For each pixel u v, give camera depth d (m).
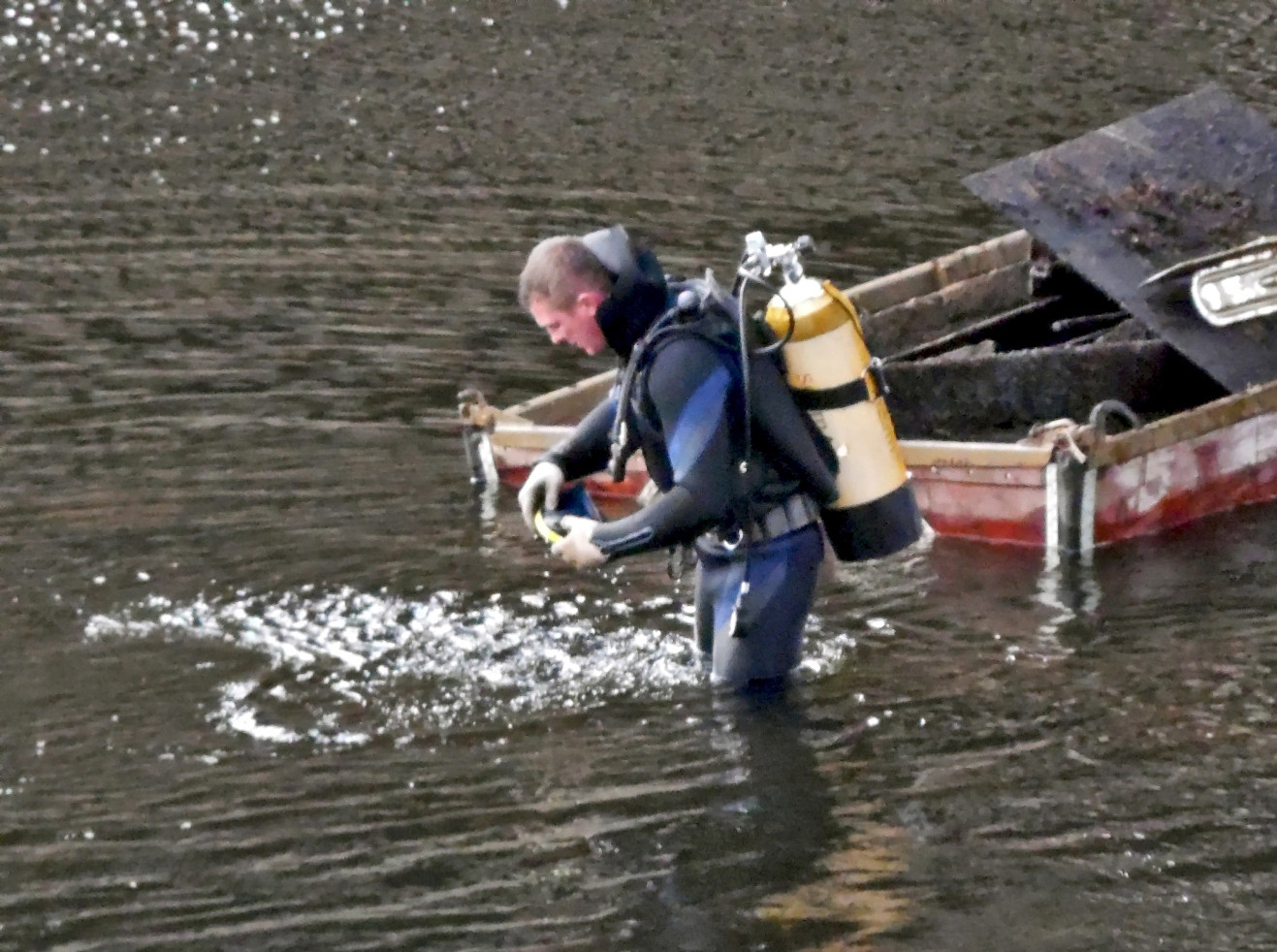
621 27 44.84
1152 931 10.89
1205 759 12.93
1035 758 13.01
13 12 45.66
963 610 15.62
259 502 18.42
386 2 47.31
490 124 36.31
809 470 12.99
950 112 37.09
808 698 13.97
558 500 13.72
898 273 22.88
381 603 15.95
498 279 26.69
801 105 37.72
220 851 12.00
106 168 33.09
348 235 29.02
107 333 24.09
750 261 13.06
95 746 13.41
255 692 14.26
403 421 21.03
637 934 10.99
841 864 11.70
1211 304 18.67
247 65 41.19
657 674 14.48
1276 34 43.84
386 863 11.83
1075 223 19.70
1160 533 17.27
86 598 16.03
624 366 12.99
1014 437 18.95
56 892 11.54
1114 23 45.03
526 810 12.44
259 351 23.44
